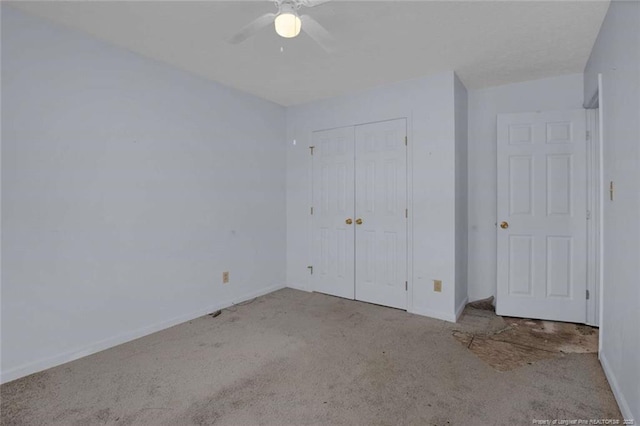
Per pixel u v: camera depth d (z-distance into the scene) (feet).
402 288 11.28
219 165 11.33
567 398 6.23
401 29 7.64
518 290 10.55
